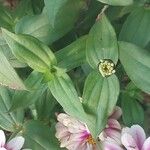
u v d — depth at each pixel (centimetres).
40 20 27
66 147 27
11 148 27
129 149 25
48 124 29
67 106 24
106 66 24
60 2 24
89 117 24
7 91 28
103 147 27
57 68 25
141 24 27
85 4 29
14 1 33
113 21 29
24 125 28
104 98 25
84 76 28
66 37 29
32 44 24
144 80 25
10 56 28
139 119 27
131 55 25
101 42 25
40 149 27
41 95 27
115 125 27
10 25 30
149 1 27
